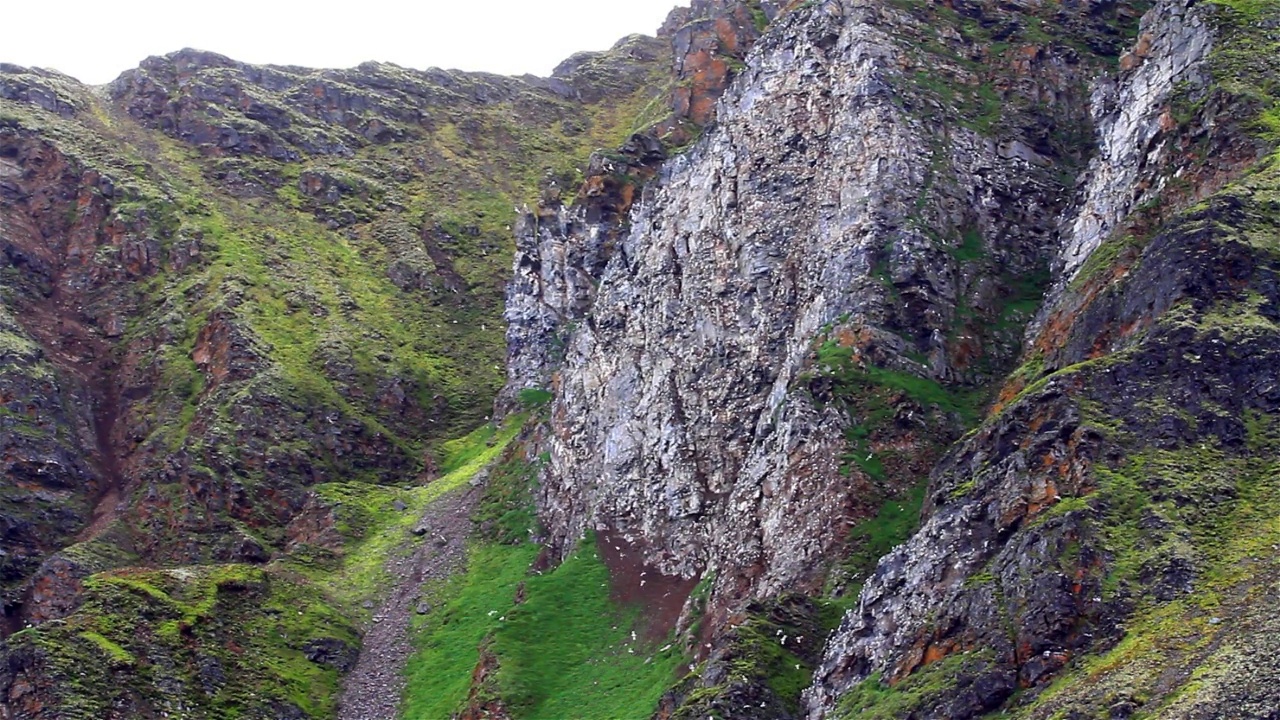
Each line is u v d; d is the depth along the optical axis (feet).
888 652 270.67
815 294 394.52
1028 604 242.99
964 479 285.84
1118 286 297.94
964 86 425.69
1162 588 232.73
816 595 322.14
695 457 415.03
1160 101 351.25
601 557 428.56
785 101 445.37
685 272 447.01
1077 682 224.12
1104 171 363.97
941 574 269.44
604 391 465.88
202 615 431.84
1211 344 267.59
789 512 345.51
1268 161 303.89
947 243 386.73
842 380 359.25
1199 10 356.79
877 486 337.72
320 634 446.19
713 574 368.07
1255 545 232.73
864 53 428.56
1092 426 262.88
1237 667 205.36
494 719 371.15
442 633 444.55
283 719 410.72
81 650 401.08
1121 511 248.11
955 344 368.89
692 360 430.61
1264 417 258.37
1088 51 436.35
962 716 237.45
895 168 398.83
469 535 497.05
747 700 288.71
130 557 537.65
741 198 439.63
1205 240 284.00
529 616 410.52
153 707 395.75
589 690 370.53
